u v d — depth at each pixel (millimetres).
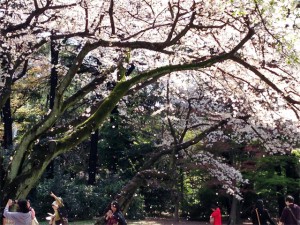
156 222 20219
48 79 22422
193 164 16391
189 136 17250
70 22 9961
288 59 7328
